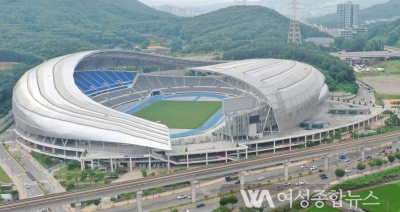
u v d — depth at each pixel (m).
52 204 182.25
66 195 186.12
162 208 194.25
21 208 178.38
